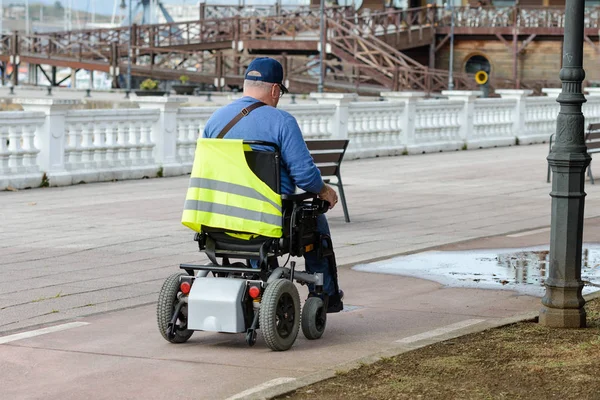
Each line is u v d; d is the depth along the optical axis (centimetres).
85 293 1247
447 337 1012
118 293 1250
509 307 1184
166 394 845
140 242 1622
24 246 1579
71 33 9162
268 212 971
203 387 863
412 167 3019
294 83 7469
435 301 1217
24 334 1047
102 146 2584
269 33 7975
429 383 853
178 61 9888
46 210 2003
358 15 8062
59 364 938
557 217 1061
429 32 8388
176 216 1928
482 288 1295
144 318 1123
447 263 1463
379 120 3441
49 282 1312
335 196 1027
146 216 1925
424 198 2247
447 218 1930
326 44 7575
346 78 7600
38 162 2445
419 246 1606
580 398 809
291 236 982
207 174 984
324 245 1041
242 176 974
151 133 2728
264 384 864
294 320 991
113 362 945
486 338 1011
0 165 2355
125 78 9125
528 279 1351
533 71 8450
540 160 3275
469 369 893
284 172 994
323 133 3234
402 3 8962
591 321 1091
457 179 2667
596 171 2942
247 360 949
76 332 1058
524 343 987
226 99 6850
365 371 890
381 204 2139
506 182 2594
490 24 8406
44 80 12544
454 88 7631
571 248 1059
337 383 857
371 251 1561
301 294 1255
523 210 2053
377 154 3384
